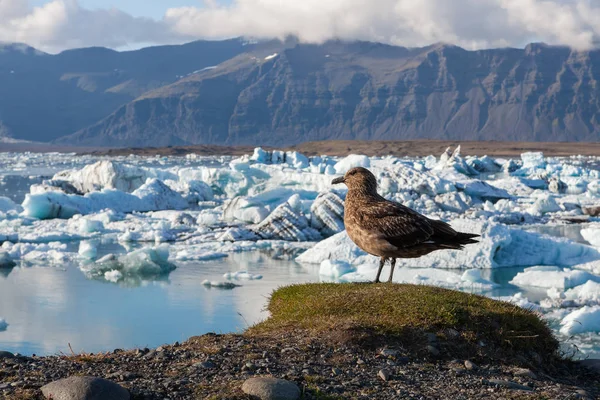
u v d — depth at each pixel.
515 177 67.50
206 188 53.91
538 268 24.67
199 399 6.72
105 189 44.91
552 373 9.58
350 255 26.64
